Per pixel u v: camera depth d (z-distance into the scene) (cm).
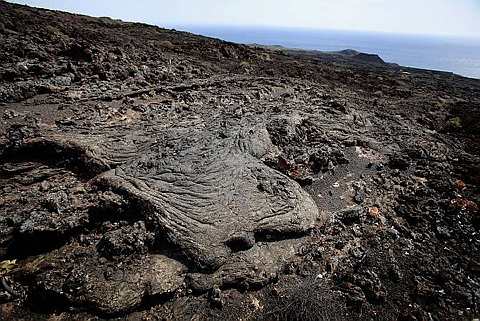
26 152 988
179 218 833
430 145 1521
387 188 1160
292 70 2673
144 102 1427
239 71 2302
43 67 1484
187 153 1025
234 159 1038
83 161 969
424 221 1043
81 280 711
